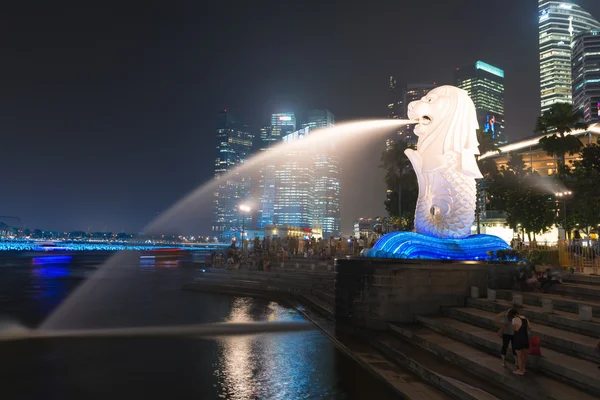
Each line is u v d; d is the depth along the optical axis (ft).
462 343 37.47
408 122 59.57
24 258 464.65
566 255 60.70
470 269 49.90
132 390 32.35
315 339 50.03
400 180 178.29
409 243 53.31
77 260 404.36
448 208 55.83
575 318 34.53
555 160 185.47
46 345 47.03
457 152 56.34
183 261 340.59
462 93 57.47
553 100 644.69
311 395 31.07
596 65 405.18
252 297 91.91
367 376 35.42
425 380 32.68
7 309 74.02
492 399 26.50
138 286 119.34
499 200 142.41
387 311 48.39
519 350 28.58
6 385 33.40
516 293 44.91
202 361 40.45
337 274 54.70
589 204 100.17
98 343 48.26
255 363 39.70
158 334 52.85
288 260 119.96
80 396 31.07
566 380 26.94
